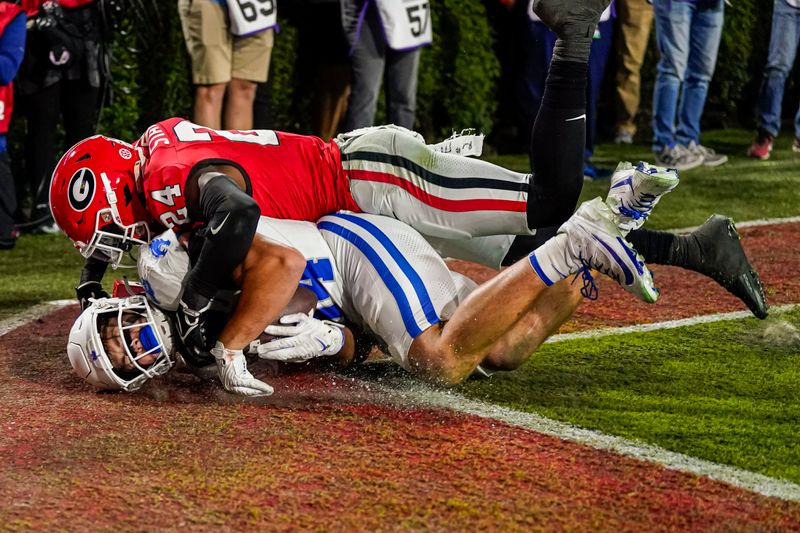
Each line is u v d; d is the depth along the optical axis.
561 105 13.16
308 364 15.24
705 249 14.46
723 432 12.55
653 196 12.97
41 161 26.78
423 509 10.48
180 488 11.07
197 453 12.01
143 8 28.70
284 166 14.48
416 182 14.16
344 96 32.09
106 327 14.05
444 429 12.70
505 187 13.76
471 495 10.79
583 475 11.27
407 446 12.14
